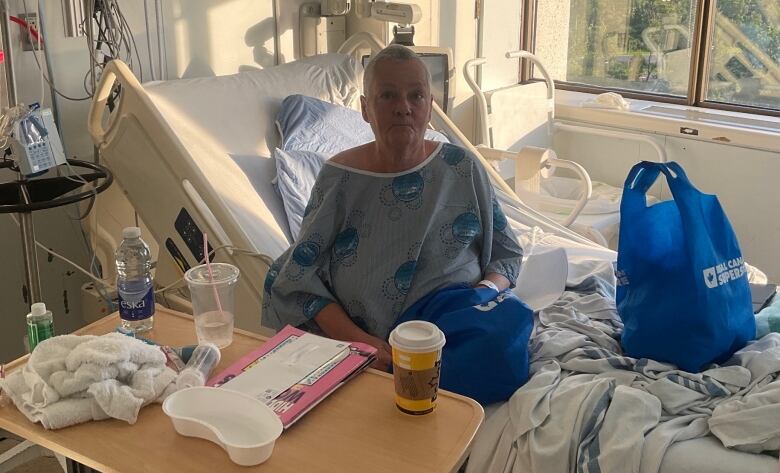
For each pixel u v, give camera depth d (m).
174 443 1.12
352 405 1.21
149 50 2.52
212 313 1.42
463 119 3.64
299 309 1.69
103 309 2.34
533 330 1.79
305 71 2.64
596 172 3.66
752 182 3.21
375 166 1.75
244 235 1.90
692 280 1.62
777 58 3.33
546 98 3.52
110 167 2.13
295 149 2.33
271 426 1.11
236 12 2.76
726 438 1.42
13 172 2.27
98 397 1.15
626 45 3.69
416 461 1.08
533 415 1.52
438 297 1.69
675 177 1.64
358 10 3.00
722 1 3.39
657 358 1.67
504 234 1.83
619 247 1.70
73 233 2.49
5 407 1.21
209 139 2.22
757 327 1.80
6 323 2.41
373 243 1.71
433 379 1.17
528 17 3.88
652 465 1.39
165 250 2.12
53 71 2.33
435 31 3.37
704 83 3.54
